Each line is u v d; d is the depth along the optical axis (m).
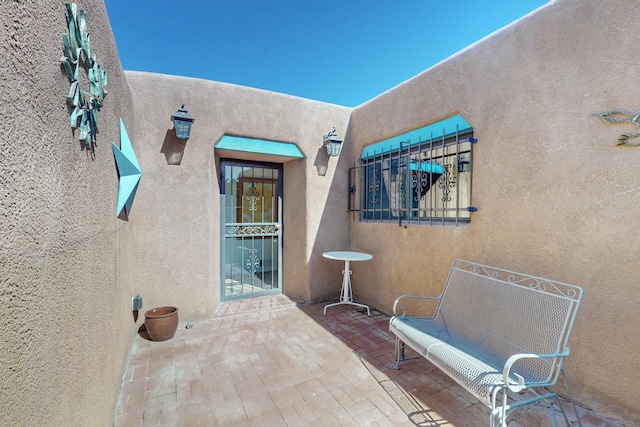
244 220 5.57
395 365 3.26
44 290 1.15
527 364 2.36
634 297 2.29
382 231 4.93
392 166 4.84
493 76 3.28
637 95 2.26
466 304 3.10
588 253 2.53
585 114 2.54
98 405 1.89
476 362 2.32
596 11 2.47
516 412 2.55
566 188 2.67
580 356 2.59
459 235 3.66
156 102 4.25
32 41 1.08
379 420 2.45
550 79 2.78
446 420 2.45
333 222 5.63
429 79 4.09
